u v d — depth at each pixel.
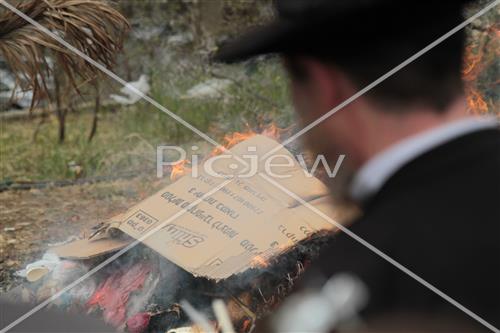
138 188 6.89
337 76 1.48
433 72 1.43
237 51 1.52
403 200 1.41
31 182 7.05
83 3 4.56
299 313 1.33
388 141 1.45
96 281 3.87
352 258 1.40
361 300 1.33
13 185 6.92
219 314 2.90
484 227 1.35
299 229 3.68
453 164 1.40
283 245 3.59
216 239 3.61
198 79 8.65
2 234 5.91
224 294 3.69
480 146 1.42
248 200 3.85
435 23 1.44
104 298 3.77
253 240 3.61
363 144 1.48
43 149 7.70
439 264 1.33
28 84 4.71
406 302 1.32
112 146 7.70
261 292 3.66
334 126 1.51
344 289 1.34
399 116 1.44
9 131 8.11
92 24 4.57
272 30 1.48
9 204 6.55
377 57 1.44
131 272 3.86
